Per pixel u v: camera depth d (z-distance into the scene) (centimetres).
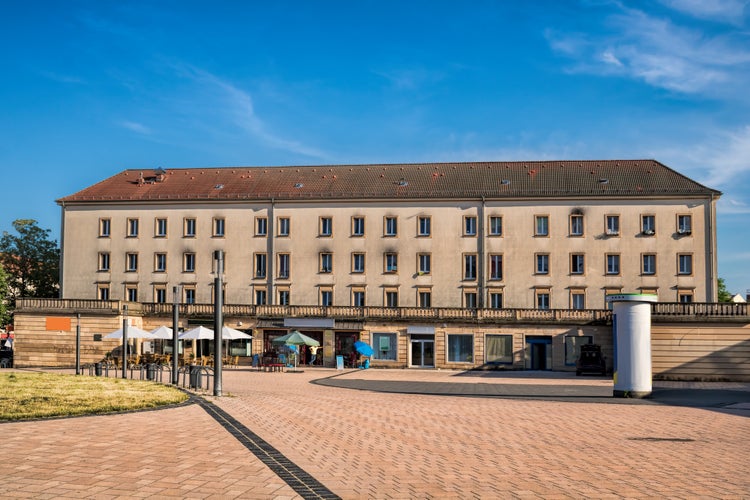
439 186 6956
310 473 1334
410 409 2569
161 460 1420
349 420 2177
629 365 3266
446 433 1928
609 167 7106
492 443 1756
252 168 7794
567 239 6612
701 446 1741
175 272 7050
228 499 1124
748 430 2067
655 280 6469
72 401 2380
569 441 1808
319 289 6869
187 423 1959
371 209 6875
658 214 6519
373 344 6159
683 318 4844
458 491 1216
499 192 6725
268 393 3159
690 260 6438
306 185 7212
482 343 5966
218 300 2847
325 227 6931
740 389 3950
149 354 5884
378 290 6800
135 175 7819
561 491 1223
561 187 6738
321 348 6250
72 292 7175
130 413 2158
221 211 7056
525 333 5903
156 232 7125
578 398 3209
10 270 8281
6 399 2412
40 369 5419
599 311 5816
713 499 1170
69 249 7206
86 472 1298
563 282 6588
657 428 2100
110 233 7169
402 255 6800
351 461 1472
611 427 2111
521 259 6656
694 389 3928
